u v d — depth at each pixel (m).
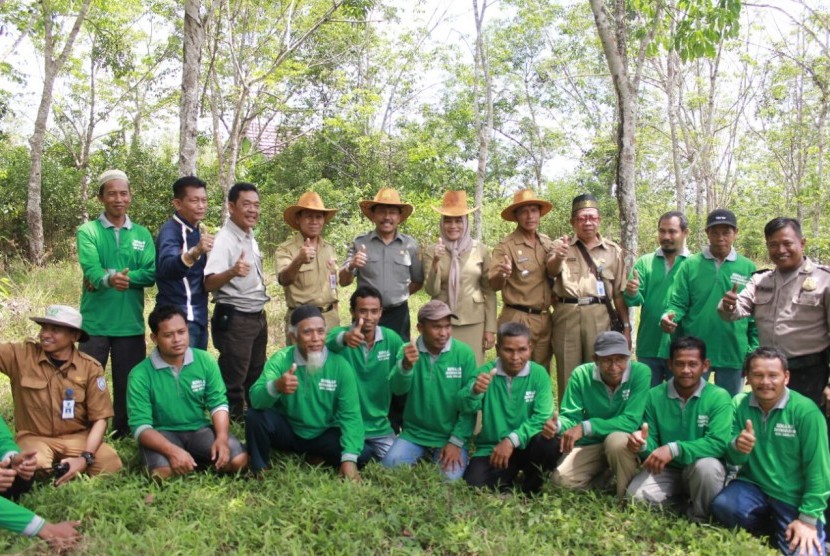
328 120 19.48
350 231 16.64
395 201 6.25
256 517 4.30
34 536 3.88
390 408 6.06
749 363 4.57
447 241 6.30
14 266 14.21
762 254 23.20
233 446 5.10
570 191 25.03
